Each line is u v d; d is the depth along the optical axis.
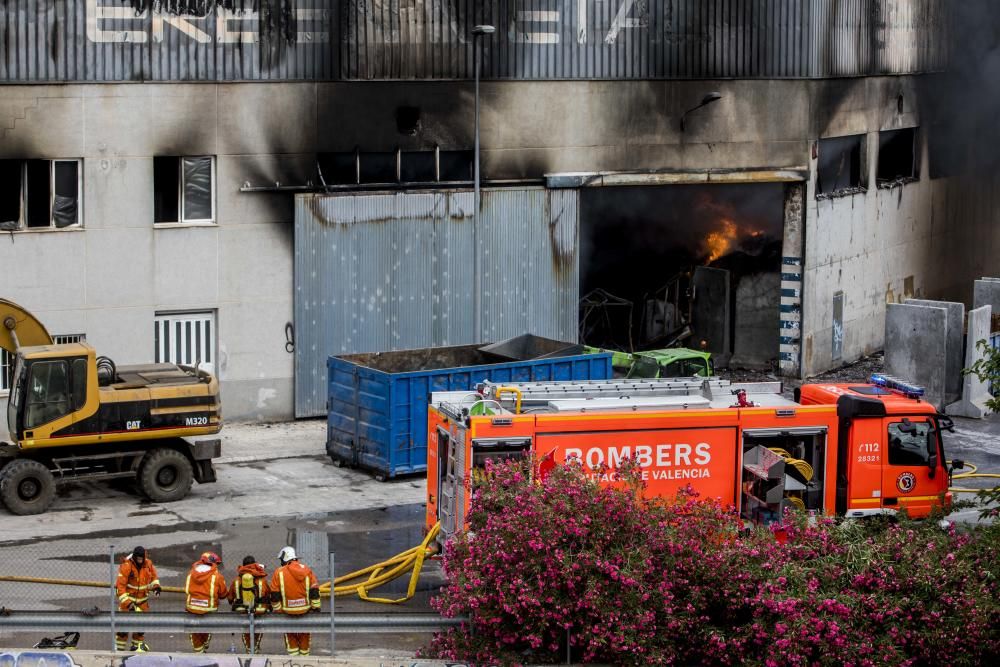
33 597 22.95
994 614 19.17
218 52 34.84
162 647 21.45
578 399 24.08
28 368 27.39
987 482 31.94
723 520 20.61
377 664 19.09
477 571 19.31
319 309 36.72
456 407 23.48
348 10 36.16
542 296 39.75
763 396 25.67
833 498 24.56
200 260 35.34
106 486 30.08
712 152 41.03
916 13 47.12
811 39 41.97
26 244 33.34
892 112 46.59
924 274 50.31
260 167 35.72
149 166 34.47
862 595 19.20
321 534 27.12
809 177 42.22
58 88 33.25
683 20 40.12
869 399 24.50
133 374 29.70
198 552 25.73
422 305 38.09
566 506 19.17
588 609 18.97
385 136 37.12
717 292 43.84
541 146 39.03
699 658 19.52
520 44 38.34
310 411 37.00
